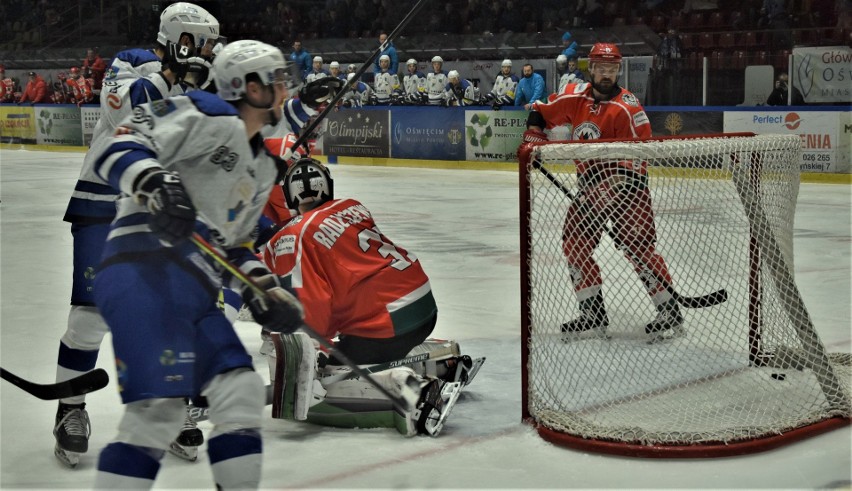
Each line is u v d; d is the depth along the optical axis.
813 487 2.70
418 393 3.12
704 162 3.68
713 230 4.05
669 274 4.03
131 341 2.07
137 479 2.05
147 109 2.17
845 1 14.59
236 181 2.26
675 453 2.94
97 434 3.26
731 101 13.56
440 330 4.79
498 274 6.42
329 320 3.40
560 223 3.94
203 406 2.35
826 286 5.76
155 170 2.05
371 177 14.28
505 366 4.11
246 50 2.28
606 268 5.89
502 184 13.06
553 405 3.34
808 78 12.62
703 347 4.14
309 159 3.59
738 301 4.94
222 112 2.20
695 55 14.70
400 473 2.84
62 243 8.17
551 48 16.81
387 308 3.42
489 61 17.20
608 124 5.04
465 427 3.29
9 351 4.41
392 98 16.92
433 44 18.41
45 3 24.56
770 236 3.50
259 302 2.25
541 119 5.23
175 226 2.02
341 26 20.70
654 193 3.98
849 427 3.26
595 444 3.00
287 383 3.18
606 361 3.90
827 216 9.20
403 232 8.56
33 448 3.14
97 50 22.94
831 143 12.08
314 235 3.38
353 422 3.31
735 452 2.96
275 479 2.80
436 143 15.73
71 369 3.06
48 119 21.53
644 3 17.22
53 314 5.26
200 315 2.18
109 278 2.13
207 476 2.88
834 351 4.17
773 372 3.75
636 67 14.34
